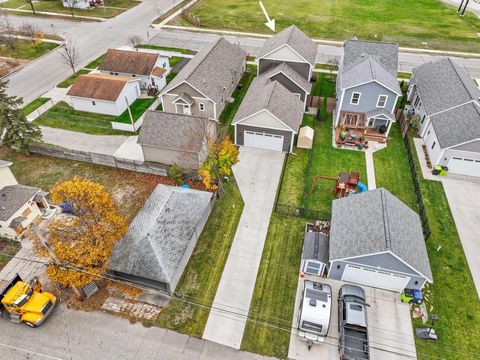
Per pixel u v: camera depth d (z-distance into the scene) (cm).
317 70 5091
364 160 3519
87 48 5653
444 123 3416
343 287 2339
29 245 2662
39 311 2145
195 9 7231
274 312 2281
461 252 2661
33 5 7269
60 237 2194
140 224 2502
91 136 3788
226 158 2905
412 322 2230
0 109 3166
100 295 2350
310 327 2097
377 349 2105
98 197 2291
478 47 5759
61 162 3450
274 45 4262
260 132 3516
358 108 3794
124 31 6241
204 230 2800
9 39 5497
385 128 3762
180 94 3803
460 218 2922
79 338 2133
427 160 3519
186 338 2148
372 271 2305
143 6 7394
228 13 7006
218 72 4131
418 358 2070
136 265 2291
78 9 7119
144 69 4444
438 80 3962
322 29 6309
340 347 2056
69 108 4231
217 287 2411
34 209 2814
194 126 3231
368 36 6081
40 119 4025
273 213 2942
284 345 2122
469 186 3222
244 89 4628
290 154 3575
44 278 2447
